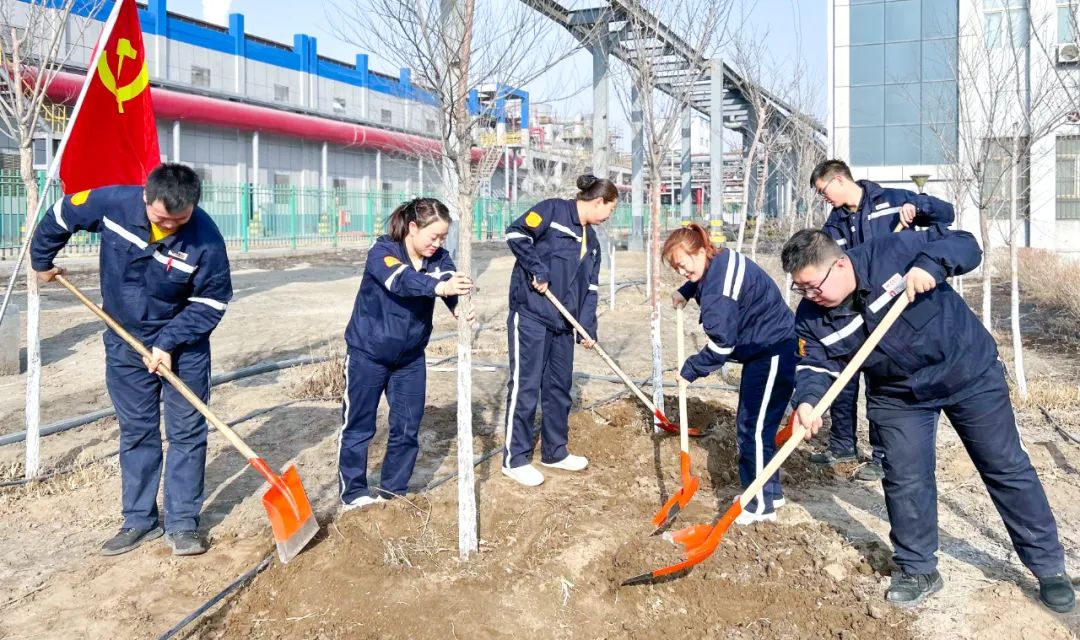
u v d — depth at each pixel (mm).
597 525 4055
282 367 7793
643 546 3732
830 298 3201
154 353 3703
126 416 3914
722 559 3719
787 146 16406
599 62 17703
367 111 33438
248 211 23641
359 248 25375
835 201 4953
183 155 24609
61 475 4898
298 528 3646
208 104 23859
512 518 4195
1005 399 3273
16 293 12398
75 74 16391
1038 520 3291
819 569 3664
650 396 6371
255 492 4699
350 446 4160
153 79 22719
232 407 6461
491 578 3496
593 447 5395
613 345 9477
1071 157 15367
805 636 3174
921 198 4656
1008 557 3830
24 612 3352
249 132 26812
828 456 5211
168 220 3564
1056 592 3297
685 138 21172
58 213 3750
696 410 6035
